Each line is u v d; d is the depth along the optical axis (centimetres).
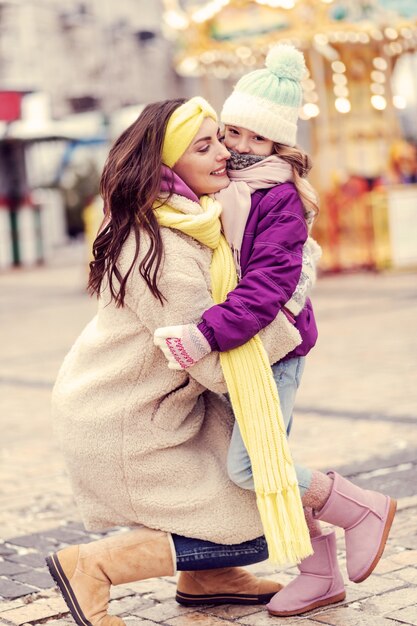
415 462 511
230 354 292
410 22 1487
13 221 2583
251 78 304
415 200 1628
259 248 293
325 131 1647
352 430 594
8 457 588
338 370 794
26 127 2442
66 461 311
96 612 299
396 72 1706
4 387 824
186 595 337
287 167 304
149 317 294
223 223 302
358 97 1631
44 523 452
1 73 2645
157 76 3117
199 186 302
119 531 435
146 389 300
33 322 1274
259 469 291
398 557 372
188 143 296
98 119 2573
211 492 302
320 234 1675
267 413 292
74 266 2494
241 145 306
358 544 312
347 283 1500
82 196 3566
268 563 380
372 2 1497
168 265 291
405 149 1653
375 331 988
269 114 299
